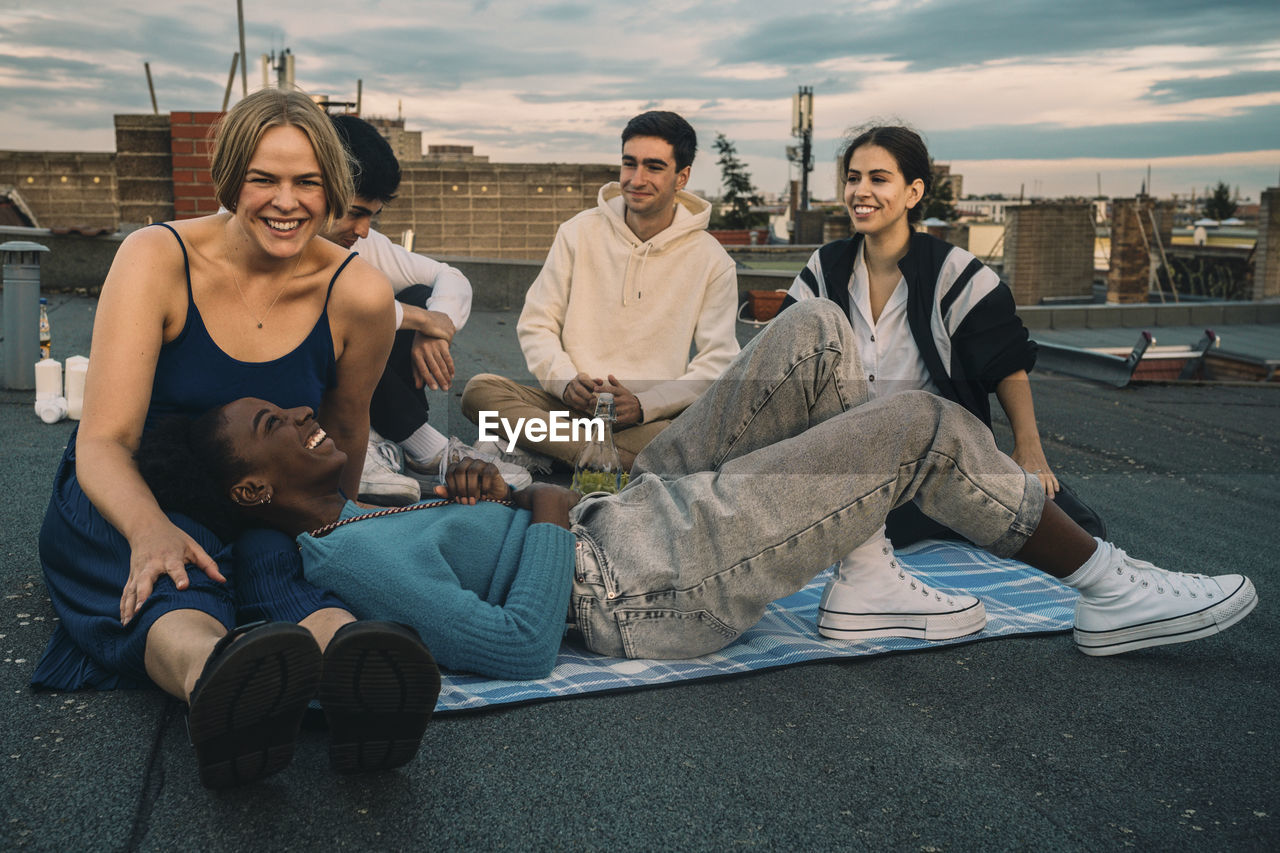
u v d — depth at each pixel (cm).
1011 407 288
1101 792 165
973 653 224
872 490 203
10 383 492
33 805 150
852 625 227
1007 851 147
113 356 198
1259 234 1750
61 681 189
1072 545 214
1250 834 153
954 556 298
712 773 167
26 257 484
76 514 197
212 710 135
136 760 164
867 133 291
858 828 152
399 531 197
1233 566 303
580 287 388
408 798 156
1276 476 450
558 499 215
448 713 183
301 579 194
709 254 388
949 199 3569
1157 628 214
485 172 1389
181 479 191
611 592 208
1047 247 2277
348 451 253
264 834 145
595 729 182
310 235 209
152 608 171
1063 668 216
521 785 161
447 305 360
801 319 217
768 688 202
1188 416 622
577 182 1412
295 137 199
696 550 204
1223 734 187
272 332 218
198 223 212
